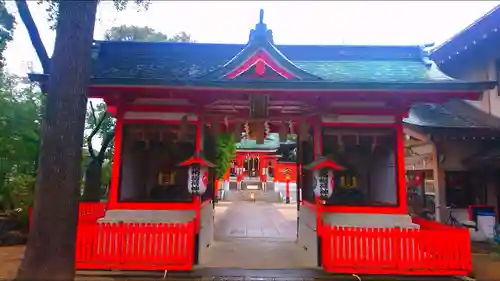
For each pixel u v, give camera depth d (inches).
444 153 465.1
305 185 377.1
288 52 416.8
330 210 310.3
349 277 265.1
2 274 278.4
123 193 317.4
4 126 486.3
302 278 263.4
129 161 327.3
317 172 299.3
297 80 282.4
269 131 435.8
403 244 268.7
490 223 430.0
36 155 522.9
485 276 279.1
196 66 364.5
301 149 397.4
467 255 265.9
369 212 309.0
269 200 1181.7
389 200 326.0
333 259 269.6
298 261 317.1
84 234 267.9
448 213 450.9
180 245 273.6
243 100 323.6
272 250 368.5
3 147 483.2
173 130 327.9
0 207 501.4
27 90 598.9
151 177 346.6
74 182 156.2
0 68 519.5
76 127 158.2
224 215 728.3
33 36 197.3
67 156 154.4
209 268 283.9
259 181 1387.8
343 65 384.2
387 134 327.0
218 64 374.6
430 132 431.5
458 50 504.7
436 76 336.5
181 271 270.5
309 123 351.9
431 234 269.1
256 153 1382.9
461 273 263.6
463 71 543.8
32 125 526.3
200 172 308.3
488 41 468.8
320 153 323.3
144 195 339.6
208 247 374.9
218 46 410.0
